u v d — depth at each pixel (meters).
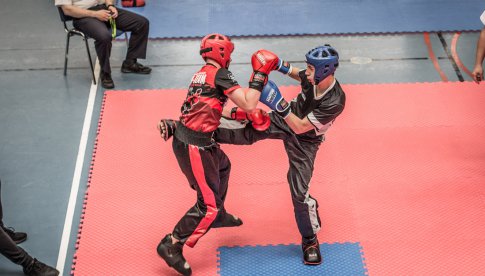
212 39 4.60
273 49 8.36
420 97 7.41
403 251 5.45
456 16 9.01
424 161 6.44
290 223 5.76
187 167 4.77
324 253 5.45
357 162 6.43
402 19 8.98
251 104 4.41
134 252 5.48
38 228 5.77
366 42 8.52
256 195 6.05
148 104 7.36
